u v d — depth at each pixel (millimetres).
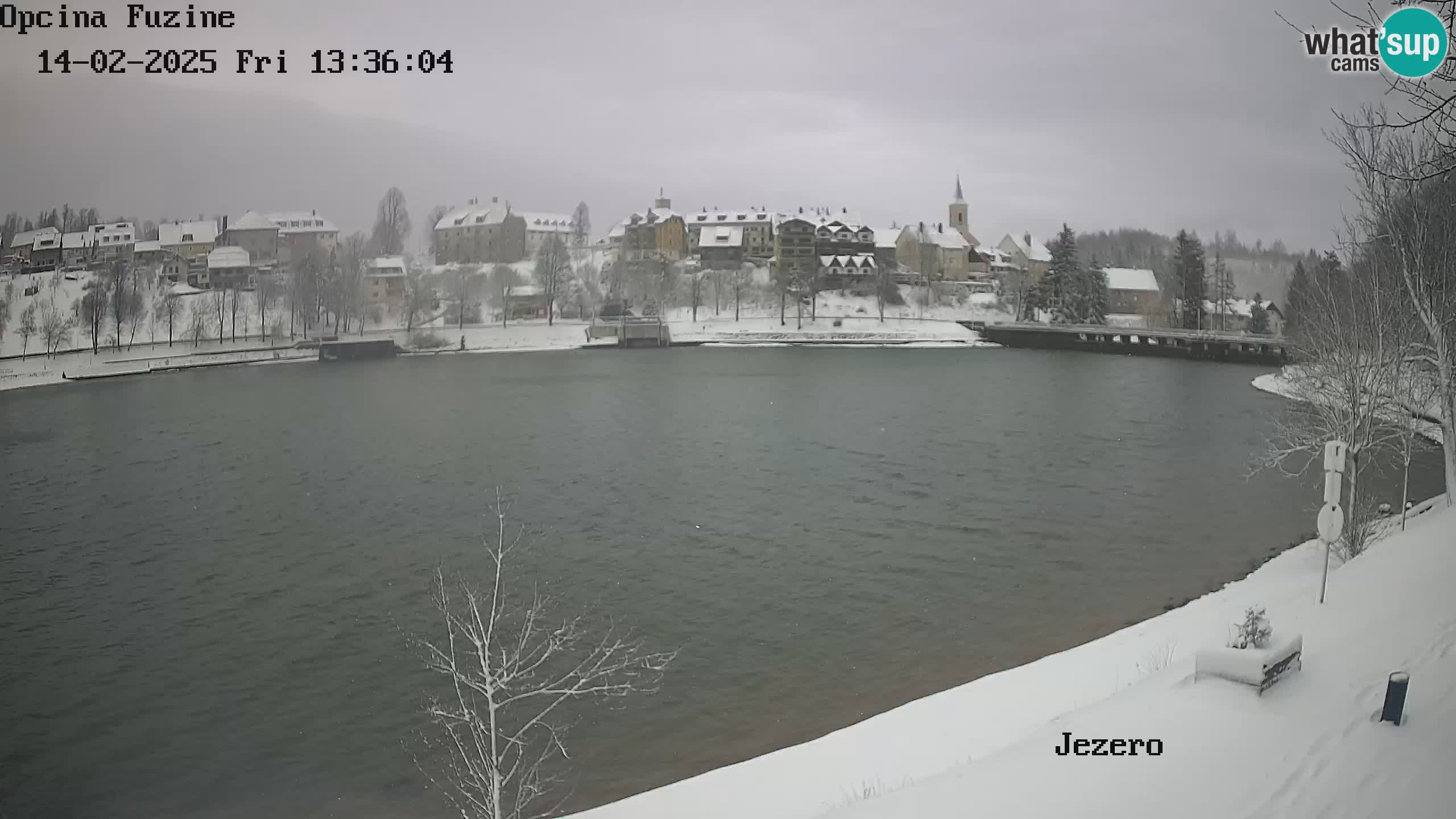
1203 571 45594
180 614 44156
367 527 58000
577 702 33750
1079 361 160125
